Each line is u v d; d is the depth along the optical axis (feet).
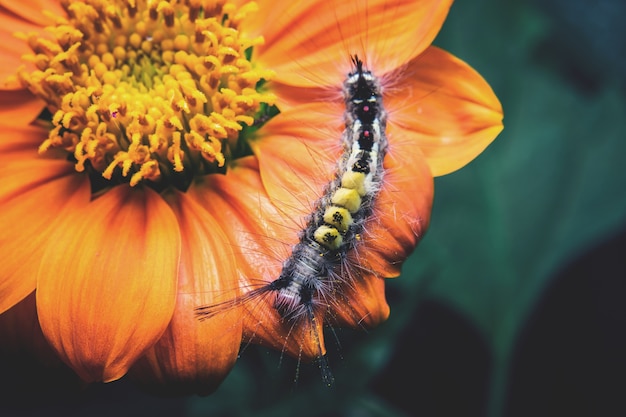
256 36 0.49
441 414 0.65
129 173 0.48
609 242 0.67
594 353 0.65
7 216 0.46
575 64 0.68
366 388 0.61
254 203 0.47
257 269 0.46
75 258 0.45
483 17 0.63
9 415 0.65
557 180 0.63
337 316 0.46
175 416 0.66
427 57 0.48
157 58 0.49
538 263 0.62
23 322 0.47
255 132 0.49
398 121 0.49
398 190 0.47
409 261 0.61
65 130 0.48
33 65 0.49
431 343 0.65
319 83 0.48
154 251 0.45
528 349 0.66
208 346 0.44
